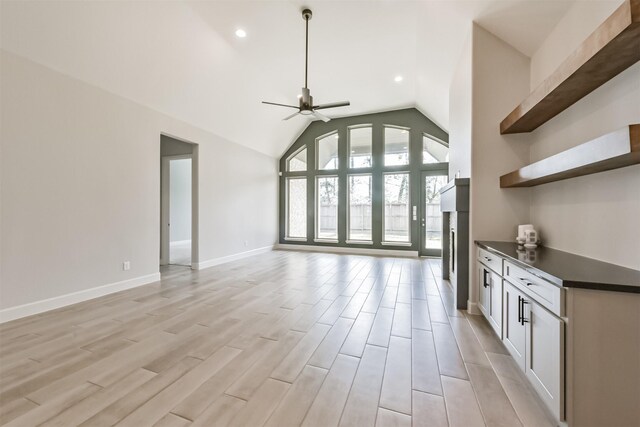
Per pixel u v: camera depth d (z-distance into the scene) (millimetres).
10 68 2678
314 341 2338
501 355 2127
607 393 1309
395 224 6898
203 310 3043
